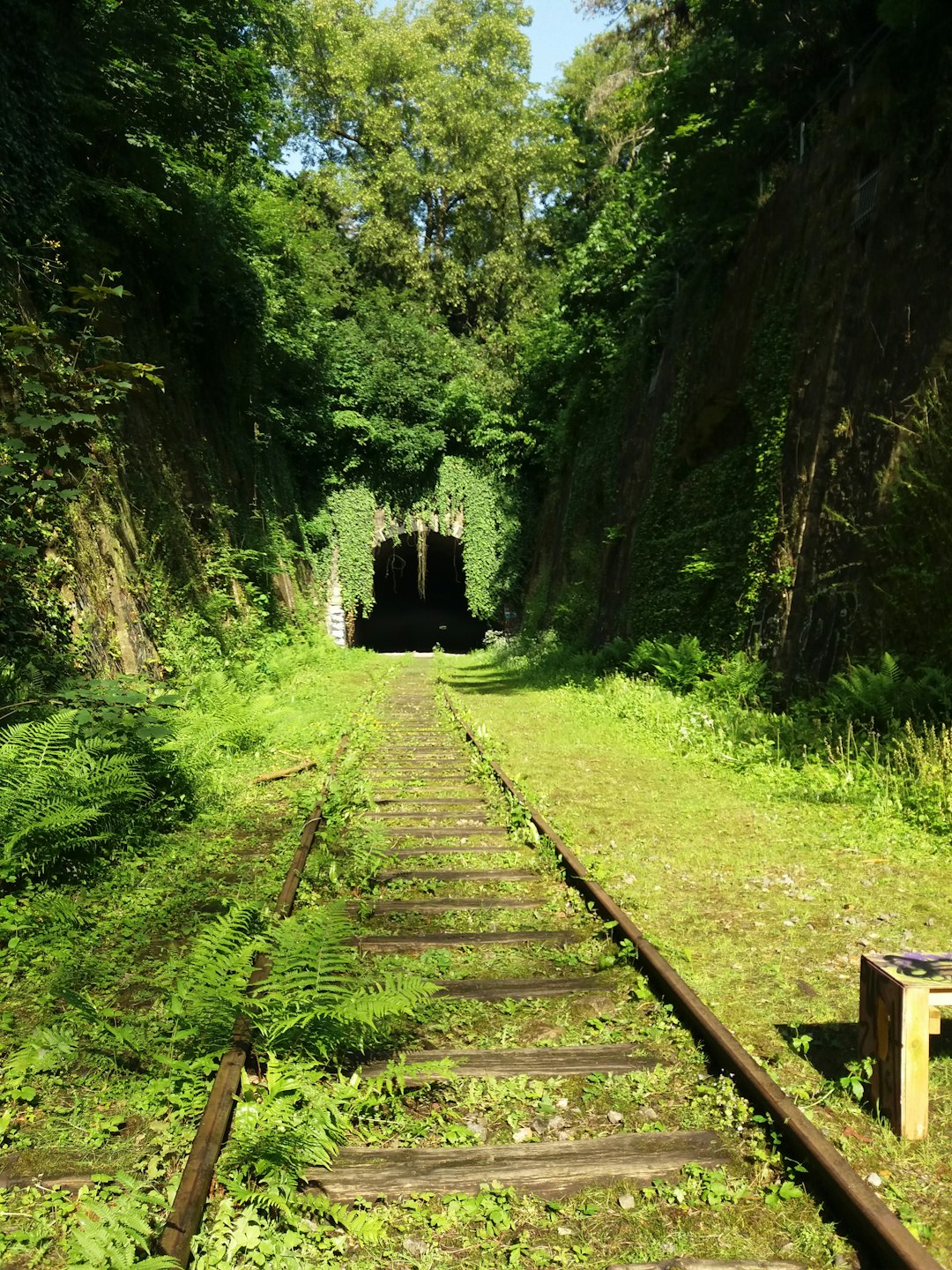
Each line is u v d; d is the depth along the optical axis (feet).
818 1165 8.89
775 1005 13.46
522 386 118.93
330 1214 8.77
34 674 28.71
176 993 12.36
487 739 39.09
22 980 14.47
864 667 31.58
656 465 63.26
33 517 33.04
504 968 14.92
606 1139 9.84
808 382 42.27
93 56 44.93
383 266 132.46
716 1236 8.43
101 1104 10.82
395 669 91.45
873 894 18.85
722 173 55.67
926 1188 9.12
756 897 18.69
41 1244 8.33
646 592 60.44
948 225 33.88
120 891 18.83
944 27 35.45
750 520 46.24
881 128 39.37
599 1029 12.66
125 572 41.86
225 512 64.90
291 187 98.53
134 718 23.62
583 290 81.05
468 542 122.31
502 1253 8.25
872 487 35.60
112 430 42.24
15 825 18.60
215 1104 9.77
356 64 126.52
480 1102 10.78
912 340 34.68
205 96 48.37
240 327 75.61
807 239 45.14
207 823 24.59
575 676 65.57
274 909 16.81
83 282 43.24
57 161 42.04
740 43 48.34
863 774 28.07
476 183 126.11
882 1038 10.36
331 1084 10.79
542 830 22.91
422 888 19.29
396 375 117.91
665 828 24.49
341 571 119.96
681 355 61.77
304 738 39.88
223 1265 7.86
